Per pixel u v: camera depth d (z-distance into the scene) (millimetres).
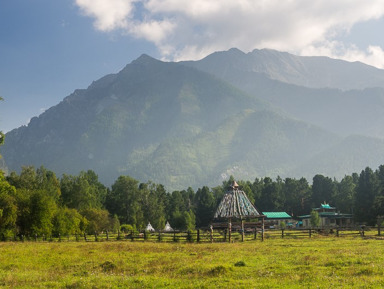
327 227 68938
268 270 23734
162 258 32375
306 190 183125
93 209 109000
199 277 22500
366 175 141250
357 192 142625
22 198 73062
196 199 192125
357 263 25328
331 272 22156
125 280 21469
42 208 73750
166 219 165875
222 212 65000
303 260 27766
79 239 70875
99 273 25031
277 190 176750
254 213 64438
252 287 18672
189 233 59594
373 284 18125
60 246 50844
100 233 91750
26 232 72938
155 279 21719
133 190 148125
